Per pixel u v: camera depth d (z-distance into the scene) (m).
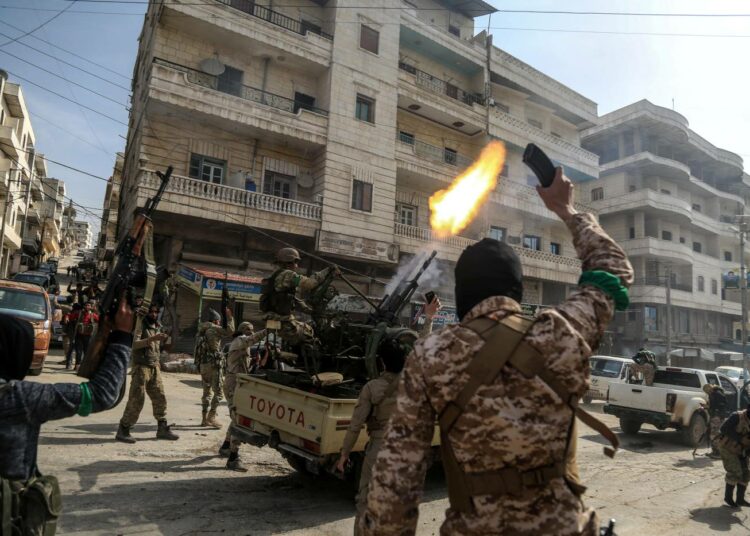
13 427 1.79
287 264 5.97
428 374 1.43
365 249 20.34
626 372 14.88
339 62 20.70
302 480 5.91
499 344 1.40
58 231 69.81
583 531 1.38
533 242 28.84
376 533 1.38
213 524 4.41
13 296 11.00
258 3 20.34
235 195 17.88
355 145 20.69
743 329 24.03
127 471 5.56
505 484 1.35
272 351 6.69
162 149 17.64
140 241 2.12
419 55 25.48
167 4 17.06
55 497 1.89
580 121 32.19
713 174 44.88
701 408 10.86
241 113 18.12
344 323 6.31
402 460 1.41
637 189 36.66
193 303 17.48
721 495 6.78
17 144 34.16
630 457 8.98
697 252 40.03
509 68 27.67
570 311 1.49
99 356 1.99
